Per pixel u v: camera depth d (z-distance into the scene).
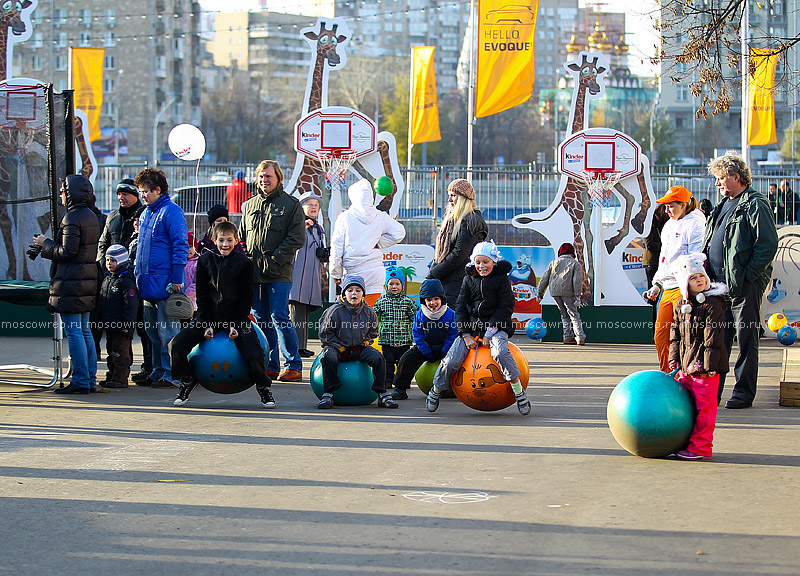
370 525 5.07
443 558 4.53
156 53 99.88
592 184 15.50
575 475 6.19
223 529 5.00
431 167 15.95
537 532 4.94
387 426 8.01
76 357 9.70
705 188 17.55
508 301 8.55
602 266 15.66
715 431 7.73
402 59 117.69
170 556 4.57
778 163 44.16
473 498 5.61
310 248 12.90
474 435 7.59
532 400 9.49
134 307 10.21
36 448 7.03
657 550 4.63
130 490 5.81
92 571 4.37
